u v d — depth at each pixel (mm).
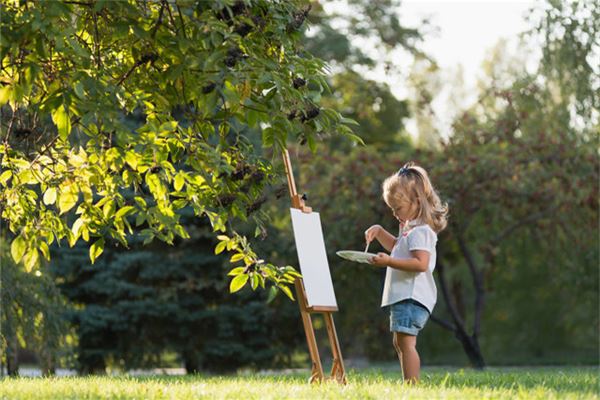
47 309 15758
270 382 7738
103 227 7426
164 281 19812
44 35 6027
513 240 19906
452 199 17375
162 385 7137
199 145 6727
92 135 6867
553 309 27672
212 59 6016
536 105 18531
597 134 18312
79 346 19516
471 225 19016
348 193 18297
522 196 17766
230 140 16781
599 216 18484
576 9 17375
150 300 19344
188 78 6504
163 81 6816
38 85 6820
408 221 7227
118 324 19375
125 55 7246
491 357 28422
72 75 6352
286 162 7438
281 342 20703
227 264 19219
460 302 23172
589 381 7484
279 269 6820
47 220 7539
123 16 6207
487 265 18328
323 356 26484
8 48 5926
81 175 7297
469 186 17422
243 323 19891
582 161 17938
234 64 6098
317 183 18625
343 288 20219
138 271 19750
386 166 18156
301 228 7414
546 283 25953
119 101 6855
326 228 18625
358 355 26609
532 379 7980
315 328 25250
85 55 6078
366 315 20828
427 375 8648
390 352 23141
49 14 5910
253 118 6477
